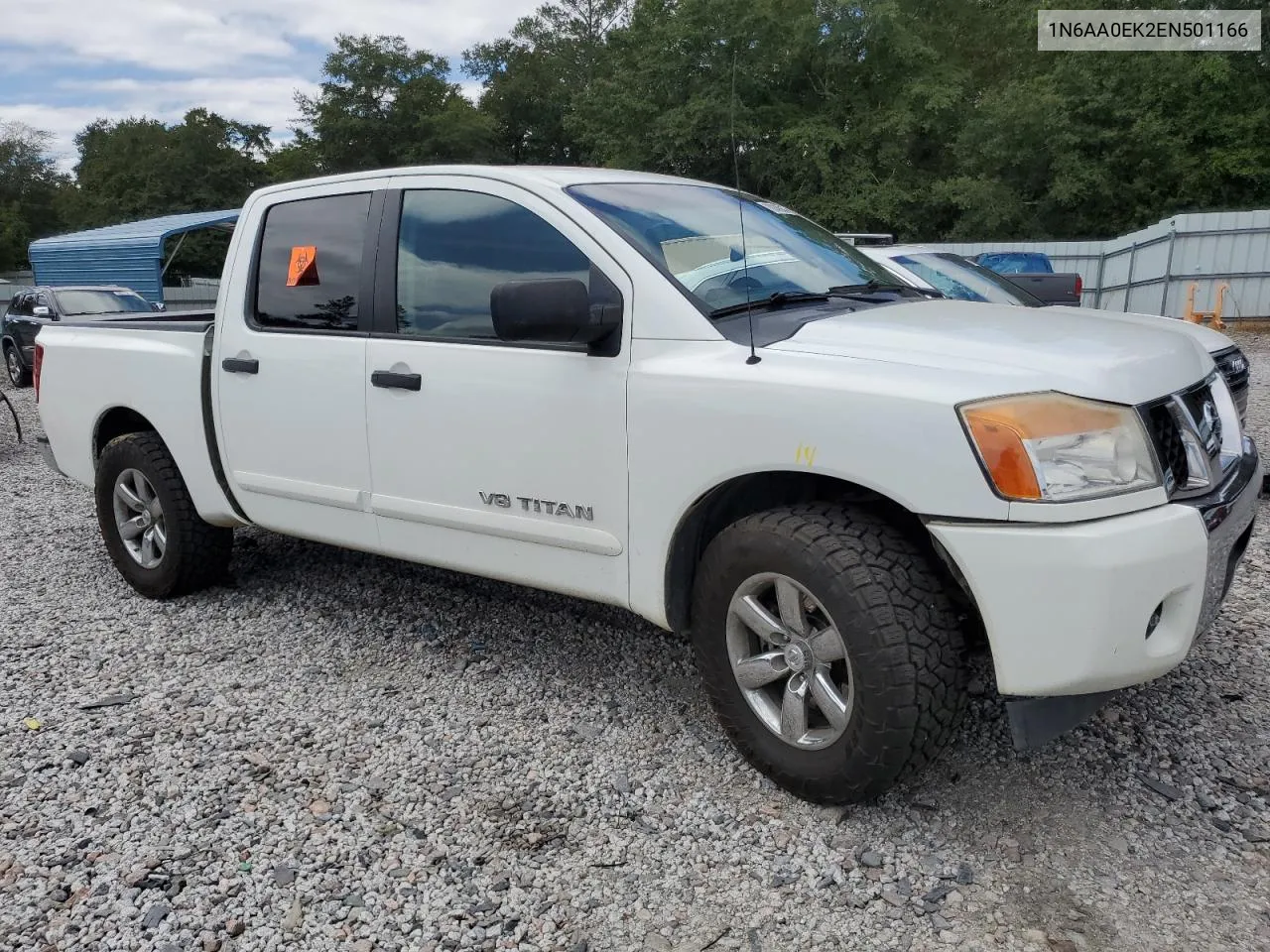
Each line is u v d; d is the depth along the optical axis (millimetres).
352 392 3496
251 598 4480
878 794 2551
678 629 2936
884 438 2336
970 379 2324
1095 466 2254
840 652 2492
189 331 4117
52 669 3742
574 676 3584
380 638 3990
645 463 2783
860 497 2670
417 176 3461
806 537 2486
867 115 28781
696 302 2803
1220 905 2254
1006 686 2312
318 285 3682
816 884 2377
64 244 22875
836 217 28000
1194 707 3176
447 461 3262
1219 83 28844
